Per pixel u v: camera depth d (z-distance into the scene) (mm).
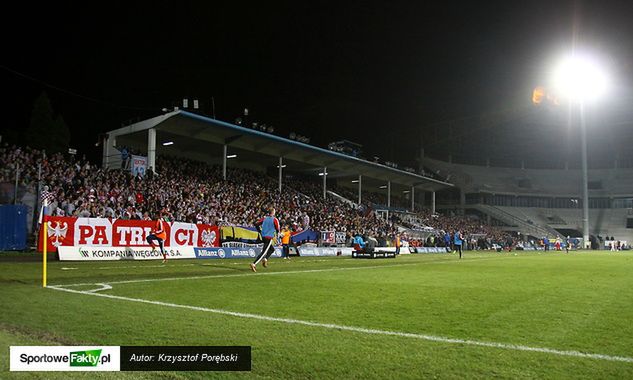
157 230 18500
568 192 77688
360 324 6012
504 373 4039
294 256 27469
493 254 37156
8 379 3830
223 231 25016
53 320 5934
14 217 19734
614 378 3936
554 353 4680
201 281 10906
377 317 6516
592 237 60344
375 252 26141
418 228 51719
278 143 38094
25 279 10766
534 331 5699
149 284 10117
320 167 47344
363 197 56344
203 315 6449
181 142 37438
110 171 28188
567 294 9258
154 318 6168
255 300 7953
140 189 26812
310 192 46594
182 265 16625
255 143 38344
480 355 4590
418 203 71750
